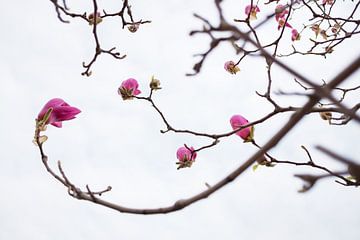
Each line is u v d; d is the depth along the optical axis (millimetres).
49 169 876
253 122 1316
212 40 662
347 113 460
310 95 557
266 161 1239
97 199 807
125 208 791
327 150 405
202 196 702
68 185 842
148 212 766
